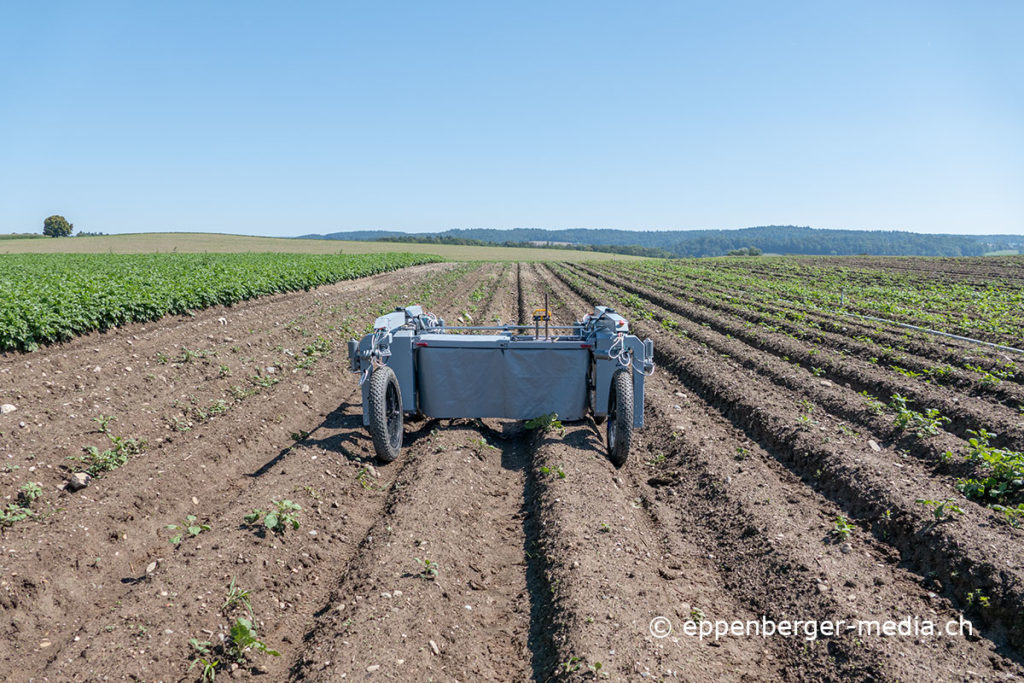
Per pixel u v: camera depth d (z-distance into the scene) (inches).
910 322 705.6
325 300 912.3
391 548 213.8
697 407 401.4
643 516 254.5
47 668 160.6
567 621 178.4
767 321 714.8
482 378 323.3
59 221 4763.8
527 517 253.9
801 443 302.8
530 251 5073.8
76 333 548.7
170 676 161.5
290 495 248.4
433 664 166.1
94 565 214.1
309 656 167.6
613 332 309.9
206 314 732.7
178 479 272.4
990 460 257.6
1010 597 179.2
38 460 277.9
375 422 286.0
